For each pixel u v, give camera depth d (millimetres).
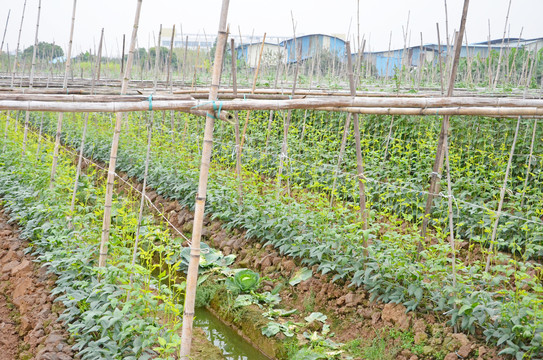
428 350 5574
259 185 9320
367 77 19031
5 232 8539
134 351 4949
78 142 16141
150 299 5297
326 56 23125
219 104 4734
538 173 8945
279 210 8258
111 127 15695
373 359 5801
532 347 4980
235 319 6910
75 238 6984
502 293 5551
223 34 4680
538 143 9555
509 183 9141
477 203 8570
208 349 6289
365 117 11875
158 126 14516
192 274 4848
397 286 6363
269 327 6426
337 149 12094
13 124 16141
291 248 7672
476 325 5625
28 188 9578
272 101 4941
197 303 7453
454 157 9445
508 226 6898
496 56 17547
